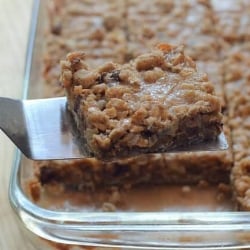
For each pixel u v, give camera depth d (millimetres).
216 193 475
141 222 428
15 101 439
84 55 457
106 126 423
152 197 473
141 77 440
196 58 516
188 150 433
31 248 442
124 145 425
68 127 438
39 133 434
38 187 463
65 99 446
